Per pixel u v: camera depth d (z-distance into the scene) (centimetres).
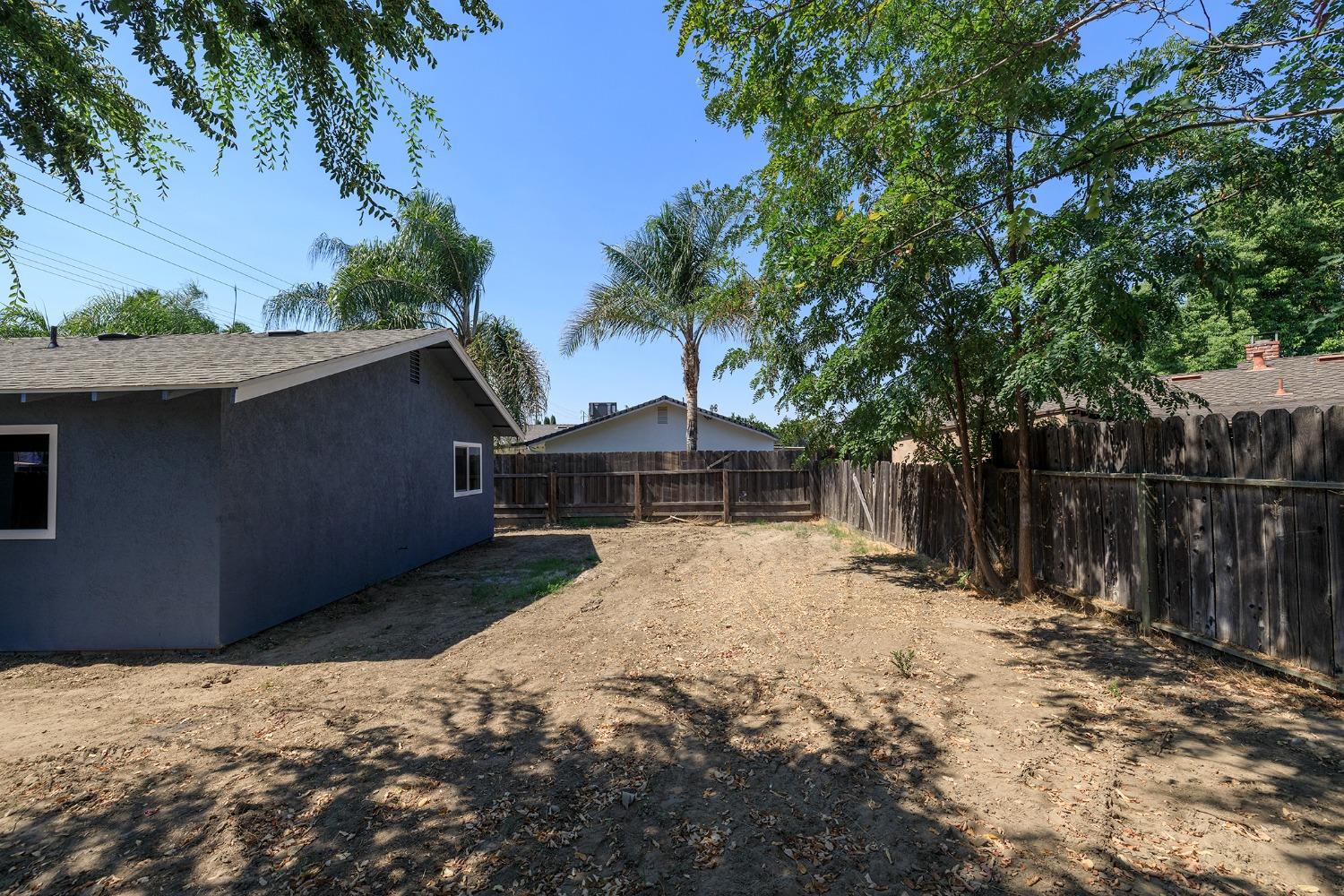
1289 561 400
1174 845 259
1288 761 314
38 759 372
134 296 2227
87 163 526
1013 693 420
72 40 496
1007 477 727
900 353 666
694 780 333
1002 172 583
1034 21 428
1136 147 473
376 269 1723
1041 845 264
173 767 360
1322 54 340
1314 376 1023
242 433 632
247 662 563
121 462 604
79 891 260
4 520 607
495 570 988
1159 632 504
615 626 641
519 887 254
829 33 434
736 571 941
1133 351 467
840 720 395
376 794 326
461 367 1124
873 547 1099
